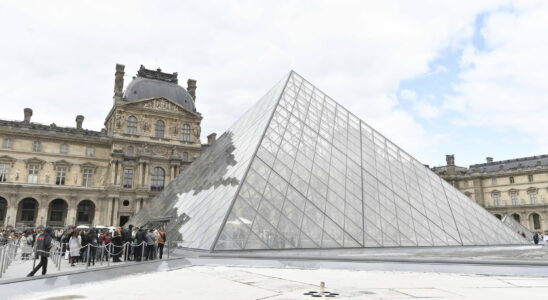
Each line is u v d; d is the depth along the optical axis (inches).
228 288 461.4
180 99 4510.3
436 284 493.4
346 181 1169.4
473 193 4741.6
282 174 1067.3
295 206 978.7
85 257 940.6
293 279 535.2
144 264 677.3
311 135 1318.9
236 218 887.1
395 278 547.5
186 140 4320.9
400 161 1470.2
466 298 398.3
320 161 1205.7
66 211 3964.1
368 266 658.8
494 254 977.5
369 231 1008.2
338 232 957.8
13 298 411.5
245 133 1445.6
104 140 3971.5
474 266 631.2
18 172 3622.0
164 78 4680.1
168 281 522.6
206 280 528.4
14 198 3528.5
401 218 1125.1
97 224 3769.7
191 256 819.4
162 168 4060.0
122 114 4020.7
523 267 616.7
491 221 1454.2
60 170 3791.8
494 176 4594.0
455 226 1246.9
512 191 4421.8
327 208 1019.3
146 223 1514.5
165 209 1551.4
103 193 3836.1
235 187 977.5
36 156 3722.9
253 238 856.3
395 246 998.4
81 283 503.2
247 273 601.6
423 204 1264.8
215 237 832.3
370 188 1191.6
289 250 856.3
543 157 4399.6
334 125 1470.2
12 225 3467.0
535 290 450.6
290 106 1402.6
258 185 991.6
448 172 4995.1
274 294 418.9
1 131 3592.5
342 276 566.9
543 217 4106.8
